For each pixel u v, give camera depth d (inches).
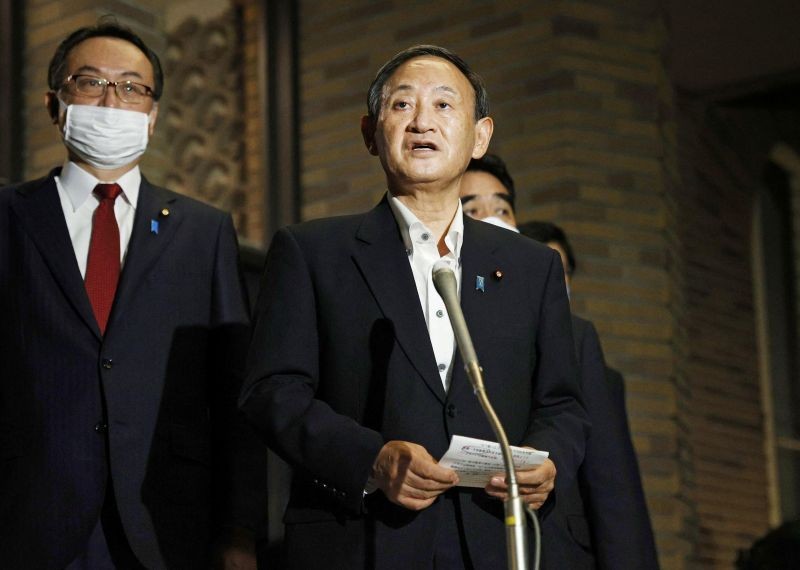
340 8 305.0
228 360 129.9
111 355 124.3
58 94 135.9
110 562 120.3
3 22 265.3
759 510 378.9
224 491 126.7
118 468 121.1
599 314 276.8
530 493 106.1
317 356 114.0
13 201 131.0
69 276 126.3
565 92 282.5
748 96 383.2
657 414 278.4
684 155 371.2
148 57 140.6
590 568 143.0
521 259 120.7
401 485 102.9
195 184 288.8
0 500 119.9
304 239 118.3
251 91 302.8
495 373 113.7
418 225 117.5
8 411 122.6
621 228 282.0
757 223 405.7
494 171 179.5
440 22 295.3
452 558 108.0
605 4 290.7
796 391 399.2
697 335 369.1
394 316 112.8
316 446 105.8
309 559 108.3
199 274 132.1
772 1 325.4
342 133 299.0
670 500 275.9
